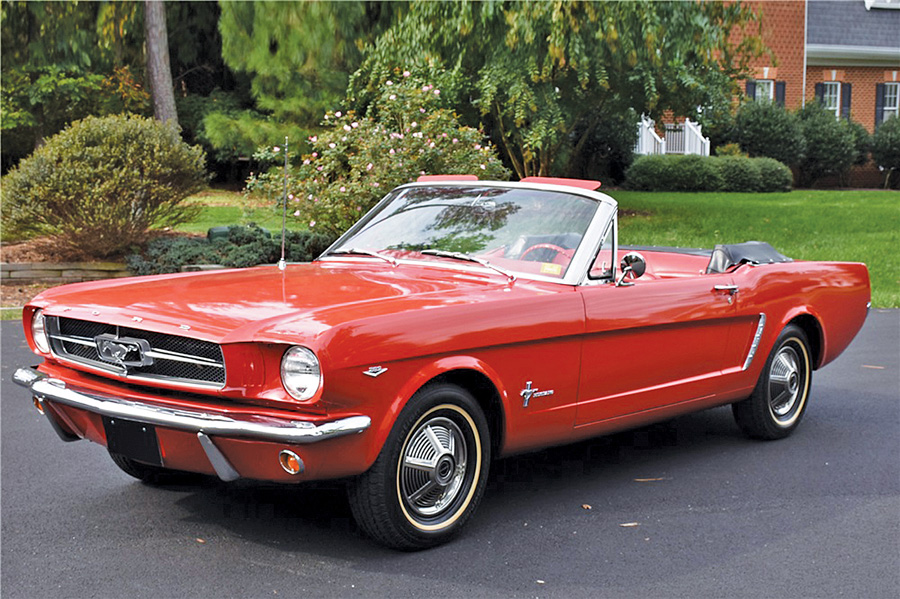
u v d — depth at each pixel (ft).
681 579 12.59
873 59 107.14
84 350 14.03
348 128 44.88
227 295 13.94
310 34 63.77
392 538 13.12
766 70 102.17
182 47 78.18
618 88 56.80
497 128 63.93
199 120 74.54
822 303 20.66
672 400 17.24
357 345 12.12
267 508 15.24
